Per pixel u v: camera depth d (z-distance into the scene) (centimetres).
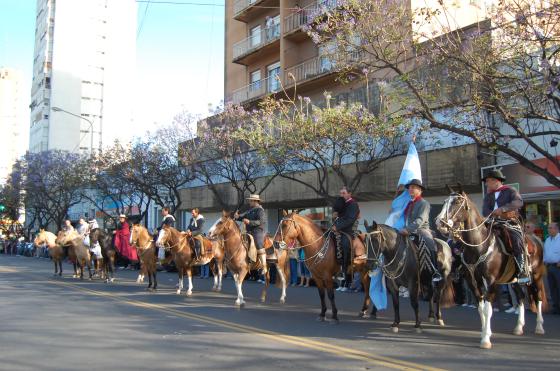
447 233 811
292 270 1903
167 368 665
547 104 1257
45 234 2148
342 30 1406
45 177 4084
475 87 1205
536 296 931
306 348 784
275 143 1800
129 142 3266
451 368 671
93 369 659
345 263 1029
